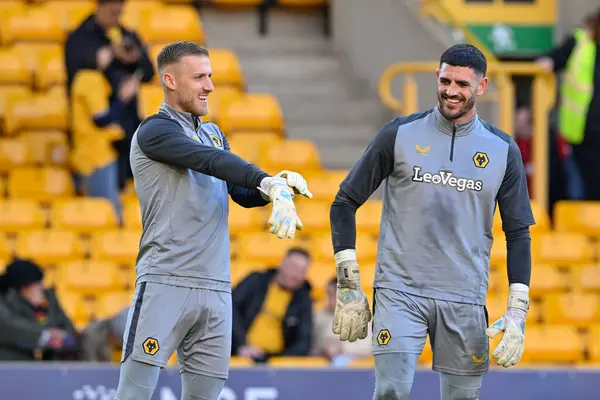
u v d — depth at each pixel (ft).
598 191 146.10
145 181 62.23
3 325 101.76
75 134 136.26
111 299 122.93
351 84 160.04
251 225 134.10
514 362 62.39
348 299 63.72
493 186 63.16
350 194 64.34
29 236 130.62
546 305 127.34
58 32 160.04
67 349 102.58
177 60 62.28
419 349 63.10
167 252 61.72
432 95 145.79
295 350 108.78
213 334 62.39
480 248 63.57
